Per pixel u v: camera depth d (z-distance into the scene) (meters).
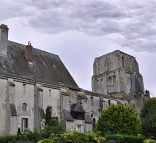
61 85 48.53
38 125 42.62
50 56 54.28
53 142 19.98
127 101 64.88
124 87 72.69
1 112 39.16
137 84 72.94
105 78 77.06
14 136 30.52
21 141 30.12
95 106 55.31
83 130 48.19
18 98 41.62
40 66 48.88
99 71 79.75
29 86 43.59
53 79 48.69
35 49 52.25
